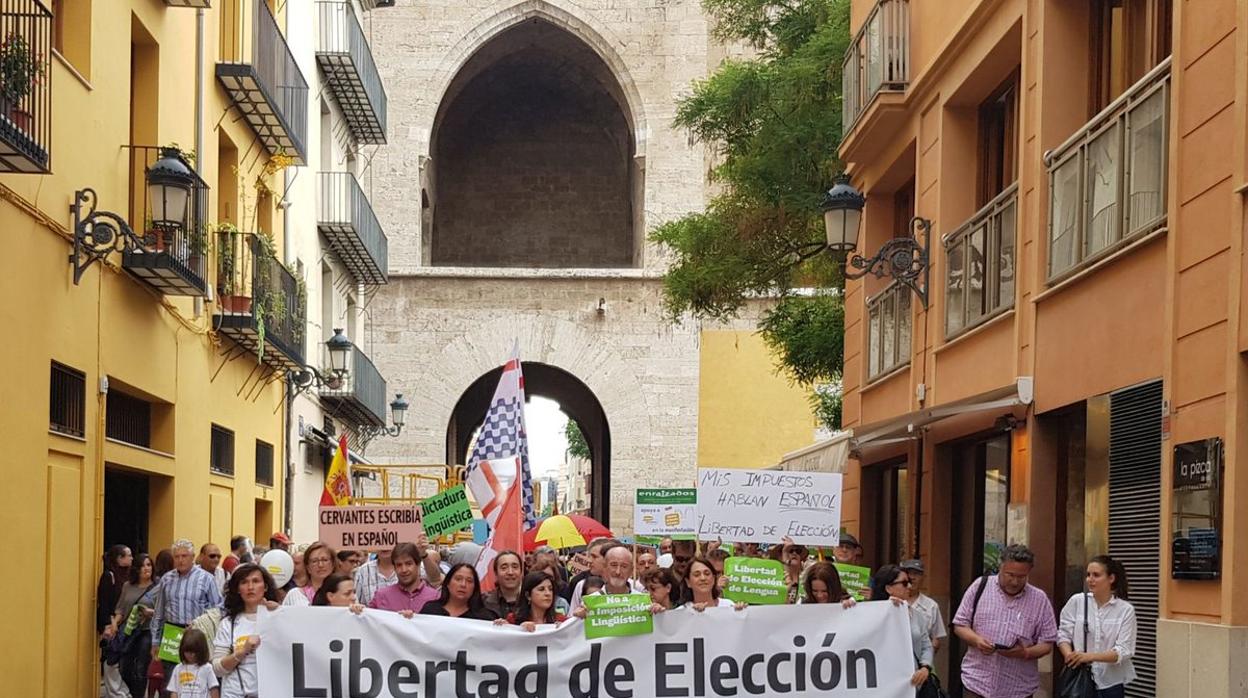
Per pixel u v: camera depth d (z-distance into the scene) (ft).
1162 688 33.14
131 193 56.39
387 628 33.73
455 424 170.60
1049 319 42.96
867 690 34.47
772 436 142.41
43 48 42.27
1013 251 46.96
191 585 47.65
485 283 142.61
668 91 146.30
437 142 161.38
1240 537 30.12
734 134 89.66
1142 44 40.24
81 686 49.52
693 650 34.19
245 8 73.51
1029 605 36.50
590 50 151.33
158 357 58.44
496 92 162.20
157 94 57.77
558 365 142.51
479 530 62.75
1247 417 30.25
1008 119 52.37
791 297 97.04
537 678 33.88
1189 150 33.14
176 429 61.31
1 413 40.91
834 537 42.70
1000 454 49.16
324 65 104.32
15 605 42.52
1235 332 30.40
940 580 55.11
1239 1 30.68
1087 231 40.34
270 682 33.47
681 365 143.02
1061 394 41.73
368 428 128.88
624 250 161.79
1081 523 41.29
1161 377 34.65
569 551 90.17
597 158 162.91
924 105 57.62
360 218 110.42
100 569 51.42
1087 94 43.65
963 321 52.44
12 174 41.52
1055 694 42.52
